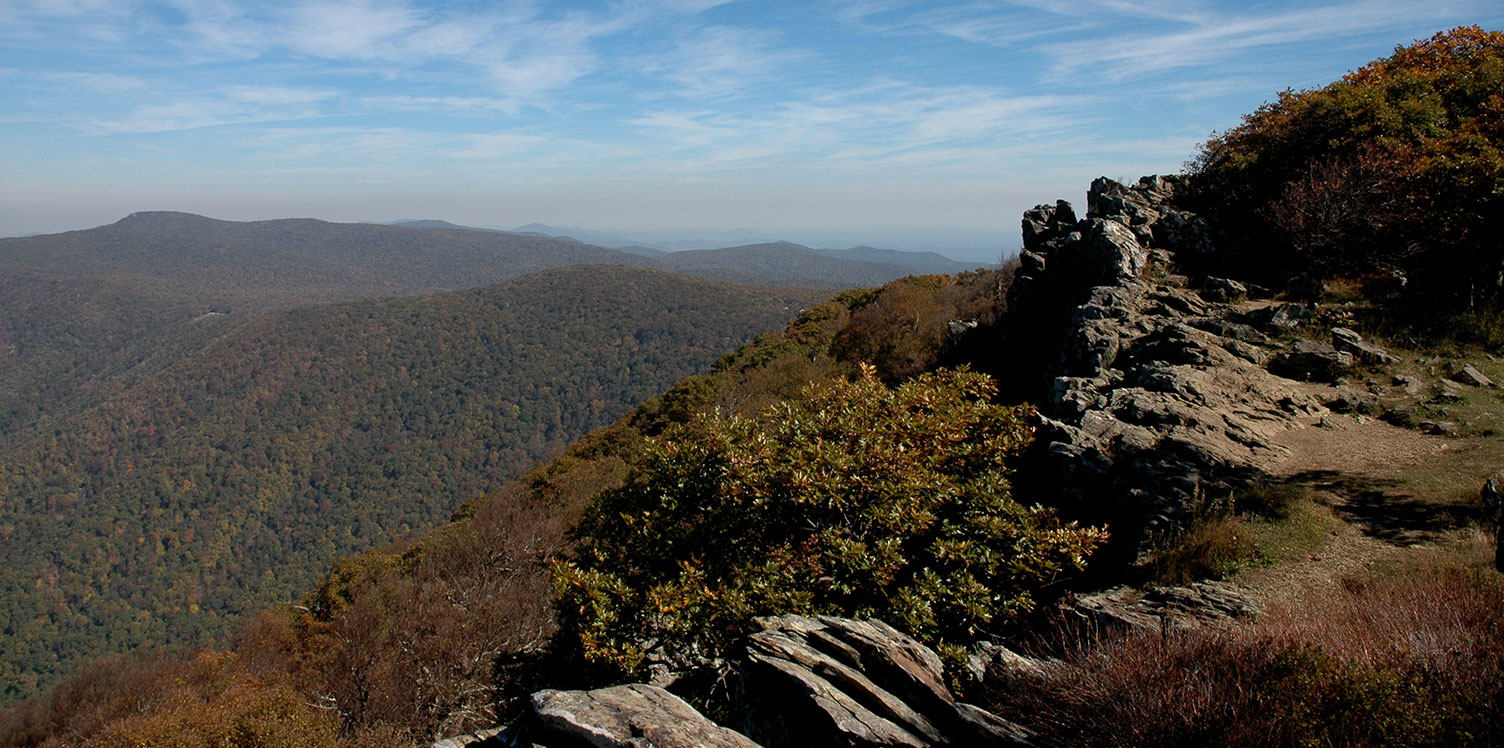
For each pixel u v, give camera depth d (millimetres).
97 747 19297
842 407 9602
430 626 19703
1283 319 12820
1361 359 11359
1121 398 10414
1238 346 11969
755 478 7848
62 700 31281
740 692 4965
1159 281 15234
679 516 8500
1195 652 3992
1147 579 6652
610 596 7855
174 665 31797
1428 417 9289
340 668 19172
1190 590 6059
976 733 4121
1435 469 7820
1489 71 15414
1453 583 5055
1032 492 9383
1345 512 7109
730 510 8109
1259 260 15812
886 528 7645
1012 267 26422
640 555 8516
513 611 19438
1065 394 11578
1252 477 8008
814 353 37594
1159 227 17047
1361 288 13836
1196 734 3469
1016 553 7305
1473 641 3896
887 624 6387
